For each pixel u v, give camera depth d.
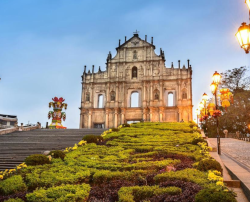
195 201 9.08
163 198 10.69
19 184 13.76
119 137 31.80
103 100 72.62
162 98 68.00
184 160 18.72
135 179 14.08
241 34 11.30
